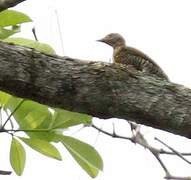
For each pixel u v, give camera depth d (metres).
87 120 7.19
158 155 7.42
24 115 7.13
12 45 6.36
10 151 7.38
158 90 6.32
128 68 6.46
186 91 6.35
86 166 7.28
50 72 6.28
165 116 6.21
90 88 6.27
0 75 6.17
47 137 7.16
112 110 6.31
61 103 6.34
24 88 6.25
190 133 6.23
